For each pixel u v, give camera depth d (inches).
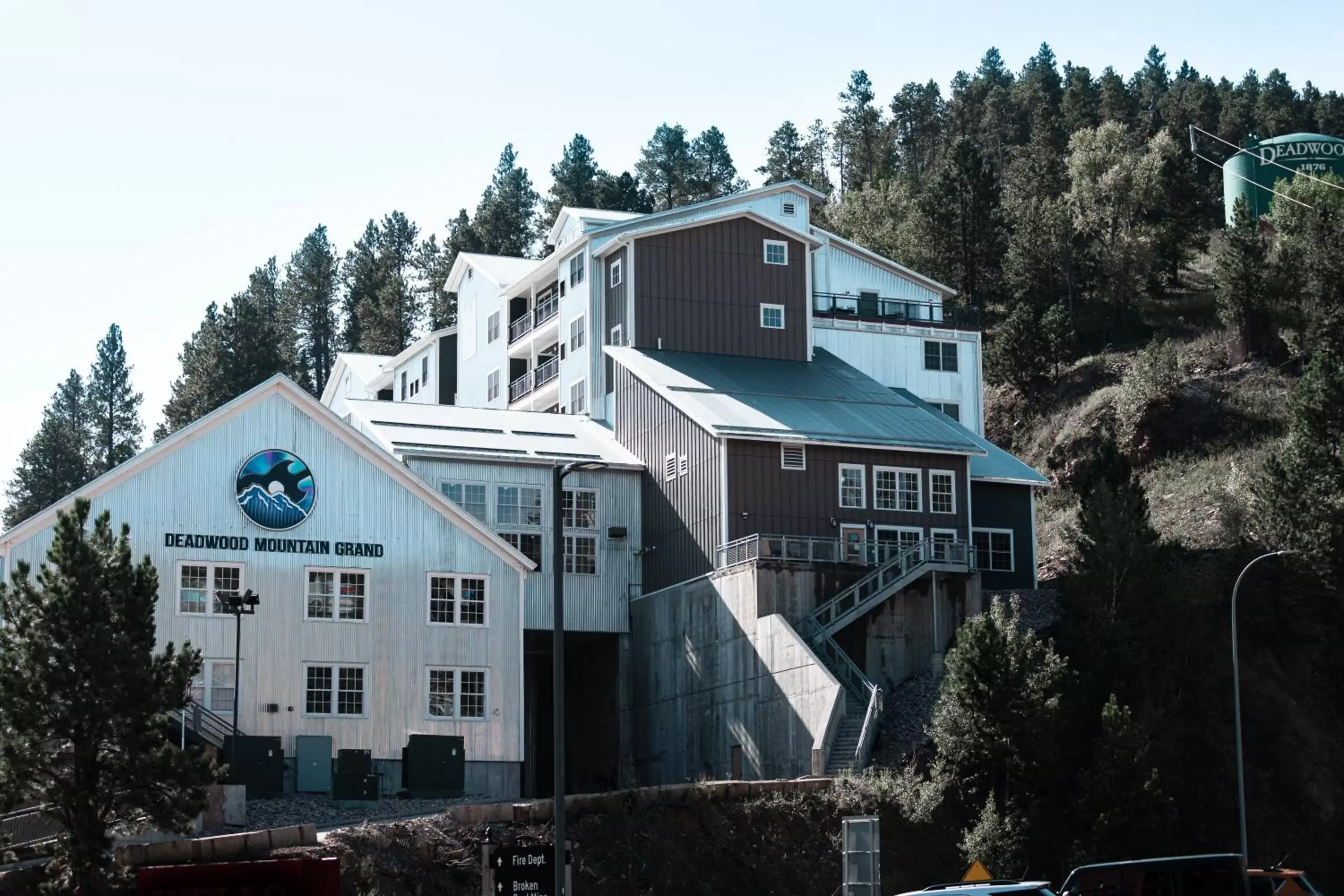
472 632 2368.4
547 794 2893.7
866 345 3324.3
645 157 6633.9
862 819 1235.2
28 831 1704.0
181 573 2210.9
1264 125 6038.4
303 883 906.1
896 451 2709.2
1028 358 4084.6
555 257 3321.9
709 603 2532.0
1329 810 2374.5
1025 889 1138.7
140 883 903.1
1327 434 2878.9
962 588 2476.6
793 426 2672.2
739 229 3125.0
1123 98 6373.0
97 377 5191.9
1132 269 4571.9
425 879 1704.0
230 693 2204.7
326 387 4734.3
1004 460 2935.5
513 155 6574.8
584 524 2753.4
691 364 2965.1
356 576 2313.0
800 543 2596.0
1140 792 2042.3
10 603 1583.4
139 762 1544.0
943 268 4849.9
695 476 2657.5
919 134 7091.5
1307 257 3708.2
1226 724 2359.7
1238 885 1282.0
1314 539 2605.8
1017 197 5236.2
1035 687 2079.2
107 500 2181.3
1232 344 3855.8
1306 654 2568.9
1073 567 2513.5
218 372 4854.8
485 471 2699.3
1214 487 3307.1
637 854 1857.8
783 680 2317.9
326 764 2207.2
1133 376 3762.3
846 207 5620.1
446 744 2261.3
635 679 2728.8
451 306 5625.0
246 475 2271.2
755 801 1987.0
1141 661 2267.5
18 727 1513.3
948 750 2082.9
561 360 3282.5
